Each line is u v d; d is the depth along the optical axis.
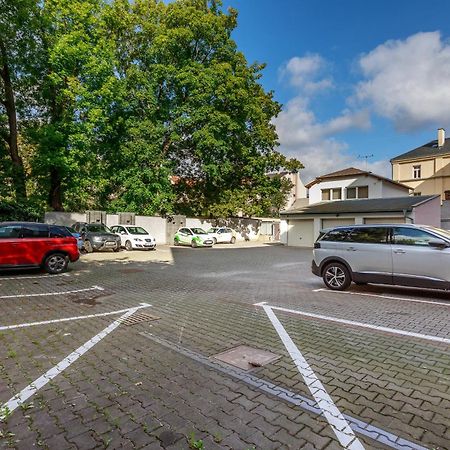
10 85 22.22
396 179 45.53
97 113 22.30
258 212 33.84
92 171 25.03
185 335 5.25
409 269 7.69
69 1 21.70
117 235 21.66
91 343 4.89
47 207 24.28
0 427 2.85
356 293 8.50
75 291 8.80
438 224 25.47
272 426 2.85
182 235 27.42
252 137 31.89
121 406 3.18
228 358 4.33
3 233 10.92
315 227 26.92
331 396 3.36
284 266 15.11
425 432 2.78
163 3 28.78
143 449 2.56
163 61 27.91
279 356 4.39
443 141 42.94
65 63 21.73
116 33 27.50
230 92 27.66
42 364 4.15
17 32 20.05
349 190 31.58
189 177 34.62
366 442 2.64
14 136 22.80
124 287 9.45
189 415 3.02
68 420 2.95
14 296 8.09
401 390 3.49
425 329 5.51
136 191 26.78
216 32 28.58
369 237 8.41
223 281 10.75
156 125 27.89
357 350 4.61
